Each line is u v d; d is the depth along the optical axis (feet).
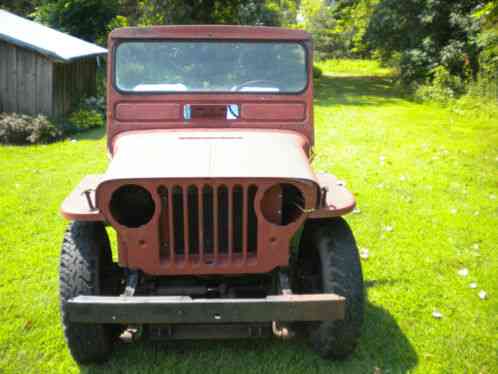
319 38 136.26
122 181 8.76
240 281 11.29
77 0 63.36
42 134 33.73
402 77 67.92
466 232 18.35
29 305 13.00
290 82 12.03
